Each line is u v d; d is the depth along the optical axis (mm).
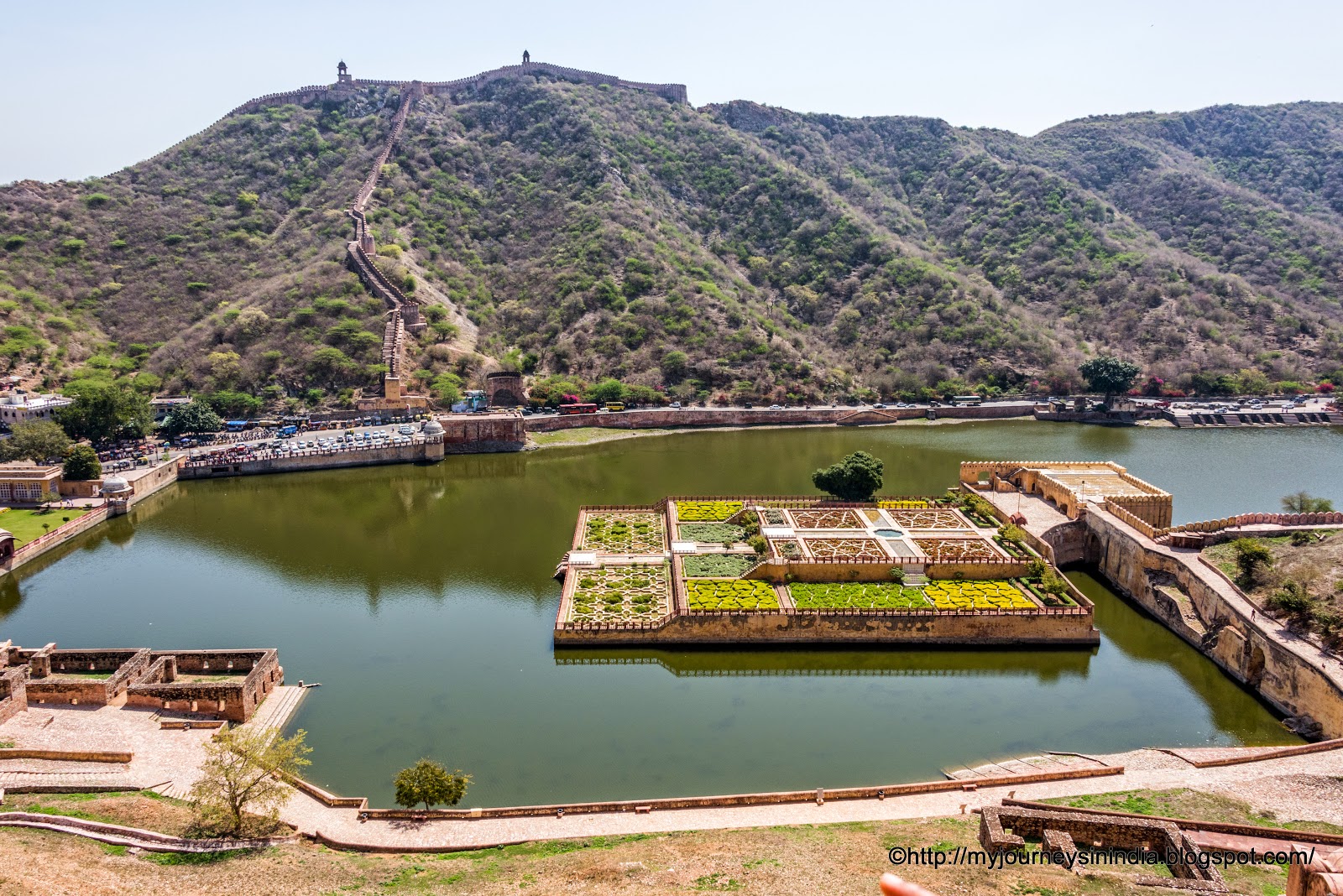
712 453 182875
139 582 111250
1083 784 65062
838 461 174625
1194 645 92250
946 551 106250
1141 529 107938
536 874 52781
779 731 76812
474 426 182625
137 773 66125
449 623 98938
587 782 69062
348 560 118812
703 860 53812
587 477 163625
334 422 191875
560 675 87062
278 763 61250
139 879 50219
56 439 147500
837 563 101188
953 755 73062
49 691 76500
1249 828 55875
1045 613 91375
